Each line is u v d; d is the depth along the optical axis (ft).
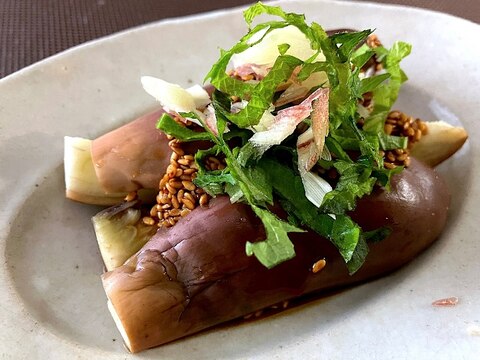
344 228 0.52
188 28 0.80
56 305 0.58
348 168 0.54
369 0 0.94
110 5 0.99
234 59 0.63
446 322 0.49
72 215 0.66
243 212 0.53
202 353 0.52
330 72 0.55
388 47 0.79
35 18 0.96
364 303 0.55
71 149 0.64
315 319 0.55
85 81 0.74
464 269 0.54
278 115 0.54
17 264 0.60
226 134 0.56
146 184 0.62
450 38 0.77
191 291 0.52
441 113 0.72
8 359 0.49
